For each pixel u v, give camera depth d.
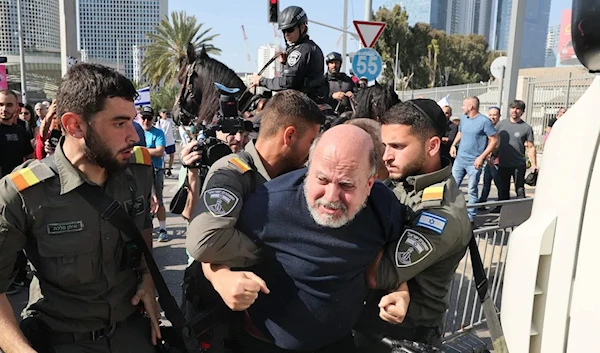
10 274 1.85
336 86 6.55
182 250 5.78
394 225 1.83
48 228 1.81
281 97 1.98
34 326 1.89
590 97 1.44
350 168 1.55
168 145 9.19
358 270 1.74
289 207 1.66
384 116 2.08
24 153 5.08
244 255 1.68
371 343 1.98
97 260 1.91
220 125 2.44
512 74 9.38
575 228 1.33
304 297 1.69
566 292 1.34
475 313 3.91
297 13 4.05
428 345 1.86
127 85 1.81
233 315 1.92
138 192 2.07
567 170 1.41
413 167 2.03
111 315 1.96
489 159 7.53
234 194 1.72
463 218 1.91
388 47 42.34
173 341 2.06
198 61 4.21
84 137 1.78
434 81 44.44
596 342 1.23
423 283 2.00
